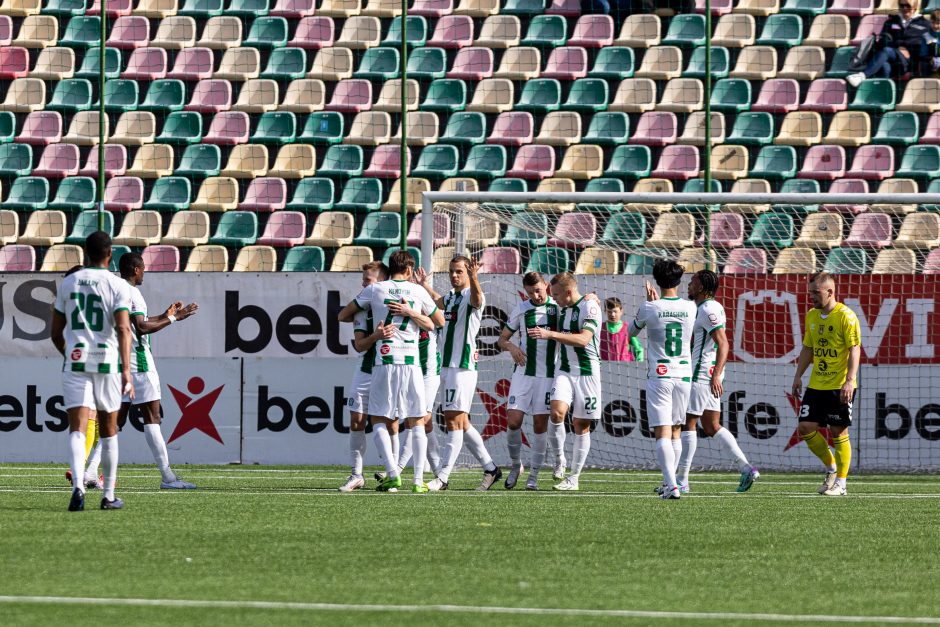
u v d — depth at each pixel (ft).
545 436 125.80
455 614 55.88
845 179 240.32
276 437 162.20
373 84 265.54
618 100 257.96
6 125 260.62
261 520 91.20
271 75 265.54
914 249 213.46
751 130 248.93
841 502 111.65
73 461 94.58
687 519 95.50
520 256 205.16
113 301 93.50
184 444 162.40
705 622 54.95
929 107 249.14
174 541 79.05
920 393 158.40
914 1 261.65
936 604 60.18
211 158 251.80
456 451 122.31
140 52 268.82
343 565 69.87
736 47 263.08
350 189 245.24
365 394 120.26
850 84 253.65
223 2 278.46
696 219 221.05
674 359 113.91
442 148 251.19
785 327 160.97
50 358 162.20
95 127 259.19
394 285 114.73
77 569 67.51
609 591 62.49
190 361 163.02
